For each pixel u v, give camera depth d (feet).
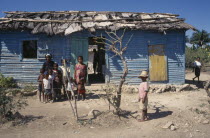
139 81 38.40
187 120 21.15
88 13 41.16
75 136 17.24
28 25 34.60
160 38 38.34
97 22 36.68
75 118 21.12
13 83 35.86
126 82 38.06
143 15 41.88
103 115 21.85
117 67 37.78
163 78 38.70
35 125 19.43
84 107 26.20
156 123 20.27
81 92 29.53
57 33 33.81
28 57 39.34
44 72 29.84
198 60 44.86
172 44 38.63
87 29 35.65
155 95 33.76
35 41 39.42
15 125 19.29
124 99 30.81
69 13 40.40
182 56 38.99
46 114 23.13
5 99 20.24
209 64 84.12
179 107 26.23
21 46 36.32
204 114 22.80
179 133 18.03
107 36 37.19
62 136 17.19
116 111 21.75
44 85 28.68
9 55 36.29
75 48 36.52
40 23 35.42
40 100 29.60
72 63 36.40
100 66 49.85
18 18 36.42
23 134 17.39
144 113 21.07
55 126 19.30
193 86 38.50
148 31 37.91
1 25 33.94
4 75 36.42
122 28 36.22
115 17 39.60
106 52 37.37
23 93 32.58
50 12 40.09
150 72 38.40
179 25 37.40
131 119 21.47
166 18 40.32
